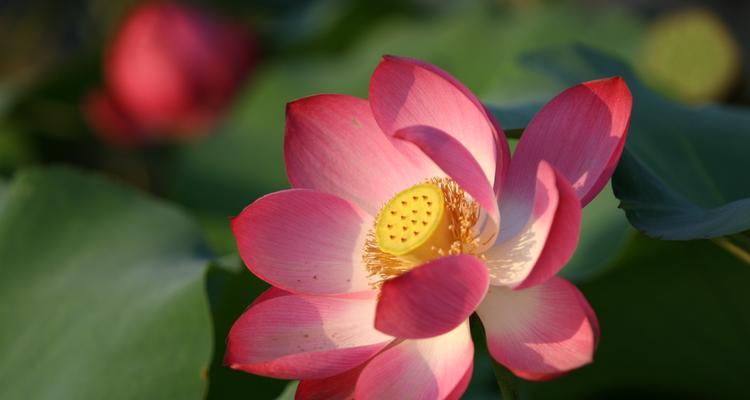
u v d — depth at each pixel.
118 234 1.21
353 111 1.02
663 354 1.16
